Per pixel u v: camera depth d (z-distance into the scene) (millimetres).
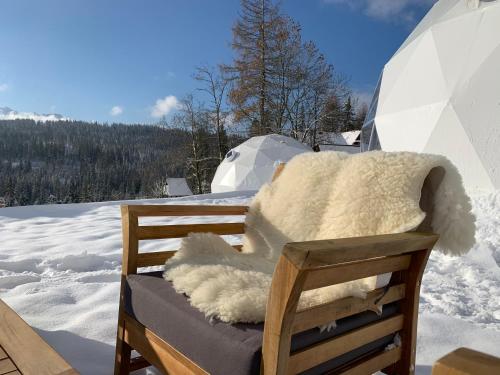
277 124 20953
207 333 1066
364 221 1429
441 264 3639
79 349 1777
